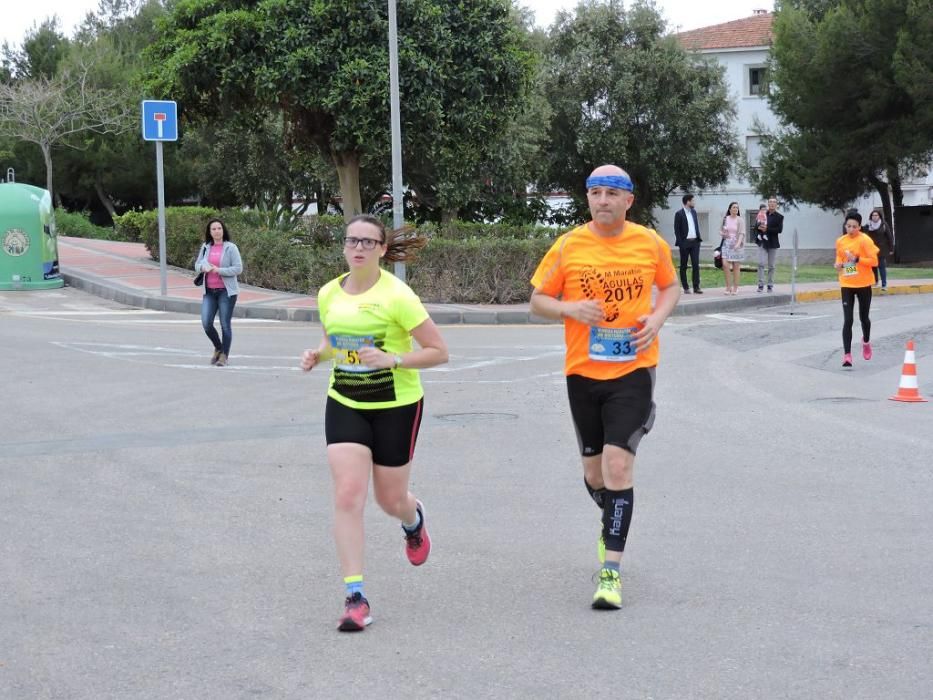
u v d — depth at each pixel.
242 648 4.93
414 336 5.46
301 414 10.91
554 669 4.65
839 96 37.69
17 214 23.42
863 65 37.03
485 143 25.91
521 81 24.97
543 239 22.61
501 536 6.80
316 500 7.66
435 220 41.06
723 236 24.14
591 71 44.53
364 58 23.17
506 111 25.23
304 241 24.36
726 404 11.55
